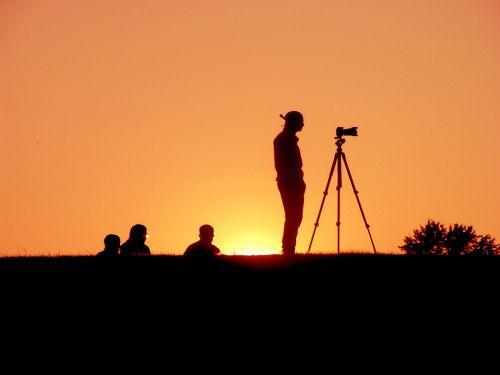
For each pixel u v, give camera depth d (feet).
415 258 87.56
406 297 79.05
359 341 74.18
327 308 77.71
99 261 86.17
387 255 88.89
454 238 187.52
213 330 75.41
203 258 86.17
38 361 72.59
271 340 74.33
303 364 72.02
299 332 75.10
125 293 79.82
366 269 83.97
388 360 72.28
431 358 72.38
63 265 85.35
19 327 75.87
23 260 88.02
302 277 82.12
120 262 85.61
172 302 78.54
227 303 78.33
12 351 73.51
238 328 75.56
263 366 71.92
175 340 74.43
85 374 71.51
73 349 73.77
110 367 72.08
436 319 76.38
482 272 83.51
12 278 82.53
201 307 77.92
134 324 76.18
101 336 75.00
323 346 73.72
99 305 78.33
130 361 72.59
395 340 74.23
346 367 71.67
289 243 92.84
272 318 76.59
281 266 84.33
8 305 78.28
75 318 76.95
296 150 93.66
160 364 72.28
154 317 76.84
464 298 78.84
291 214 92.94
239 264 84.64
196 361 72.49
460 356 72.54
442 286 80.74
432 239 190.39
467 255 90.38
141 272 83.25
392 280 81.76
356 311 77.36
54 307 78.13
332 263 85.25
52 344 74.28
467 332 74.90
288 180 92.53
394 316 76.79
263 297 79.05
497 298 78.69
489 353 72.74
